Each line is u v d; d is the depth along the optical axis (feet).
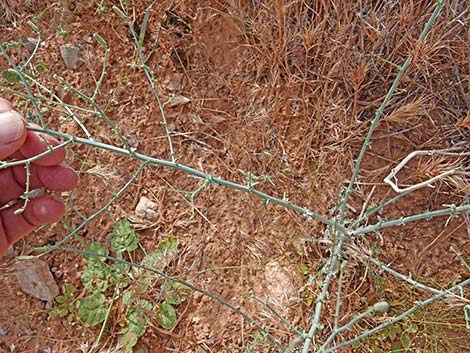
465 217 5.02
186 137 5.33
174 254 5.19
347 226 5.12
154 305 5.09
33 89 5.24
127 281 5.09
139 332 5.03
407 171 5.15
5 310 5.06
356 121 5.13
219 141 5.36
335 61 5.18
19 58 5.24
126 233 5.16
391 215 5.16
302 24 5.21
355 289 5.08
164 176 5.30
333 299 5.05
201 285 5.17
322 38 5.22
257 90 5.34
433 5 4.84
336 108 5.22
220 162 5.32
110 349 5.01
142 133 5.29
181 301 5.13
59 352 5.06
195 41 5.36
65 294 5.12
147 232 5.25
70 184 4.29
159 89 5.34
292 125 5.32
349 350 4.97
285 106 5.32
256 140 5.33
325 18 5.06
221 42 5.36
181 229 5.26
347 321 5.03
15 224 4.23
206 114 5.37
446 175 4.24
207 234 5.25
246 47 5.35
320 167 5.24
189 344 5.07
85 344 5.07
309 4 5.23
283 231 5.22
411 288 5.04
